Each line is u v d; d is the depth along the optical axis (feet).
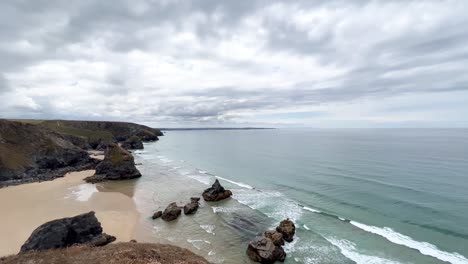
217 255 90.53
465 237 98.22
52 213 127.34
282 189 175.32
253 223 118.01
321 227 111.86
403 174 194.70
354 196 150.92
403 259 84.99
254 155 355.97
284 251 90.17
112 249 72.33
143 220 121.29
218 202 148.56
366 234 104.01
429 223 110.73
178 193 169.37
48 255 68.54
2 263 66.23
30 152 231.50
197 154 382.63
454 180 171.42
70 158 260.83
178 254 71.92
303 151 367.04
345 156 294.66
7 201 146.30
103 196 159.33
